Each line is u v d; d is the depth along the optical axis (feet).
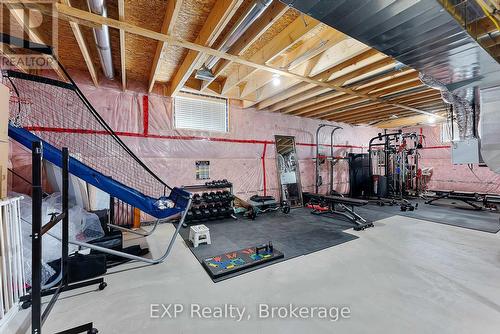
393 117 23.39
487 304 6.23
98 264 7.70
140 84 14.64
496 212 17.42
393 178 24.39
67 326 5.49
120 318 5.80
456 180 26.71
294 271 8.22
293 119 22.17
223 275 7.92
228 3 6.73
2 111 5.70
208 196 15.78
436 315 5.82
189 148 16.43
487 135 8.84
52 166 10.37
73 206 9.98
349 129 26.89
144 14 8.18
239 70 13.06
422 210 18.34
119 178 13.93
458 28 5.78
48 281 7.36
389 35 6.15
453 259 9.12
